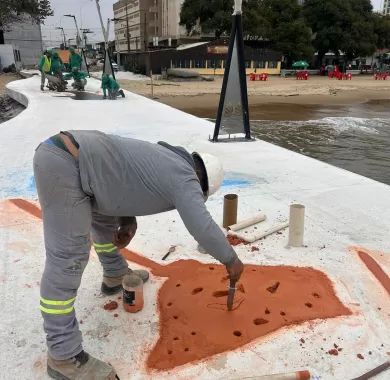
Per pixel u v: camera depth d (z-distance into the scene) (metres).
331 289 2.88
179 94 28.70
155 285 2.91
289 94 29.48
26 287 2.90
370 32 59.88
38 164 1.91
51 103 13.27
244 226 3.78
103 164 1.96
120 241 2.60
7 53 42.41
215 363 2.23
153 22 81.75
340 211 4.23
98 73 42.66
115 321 2.53
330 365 2.22
